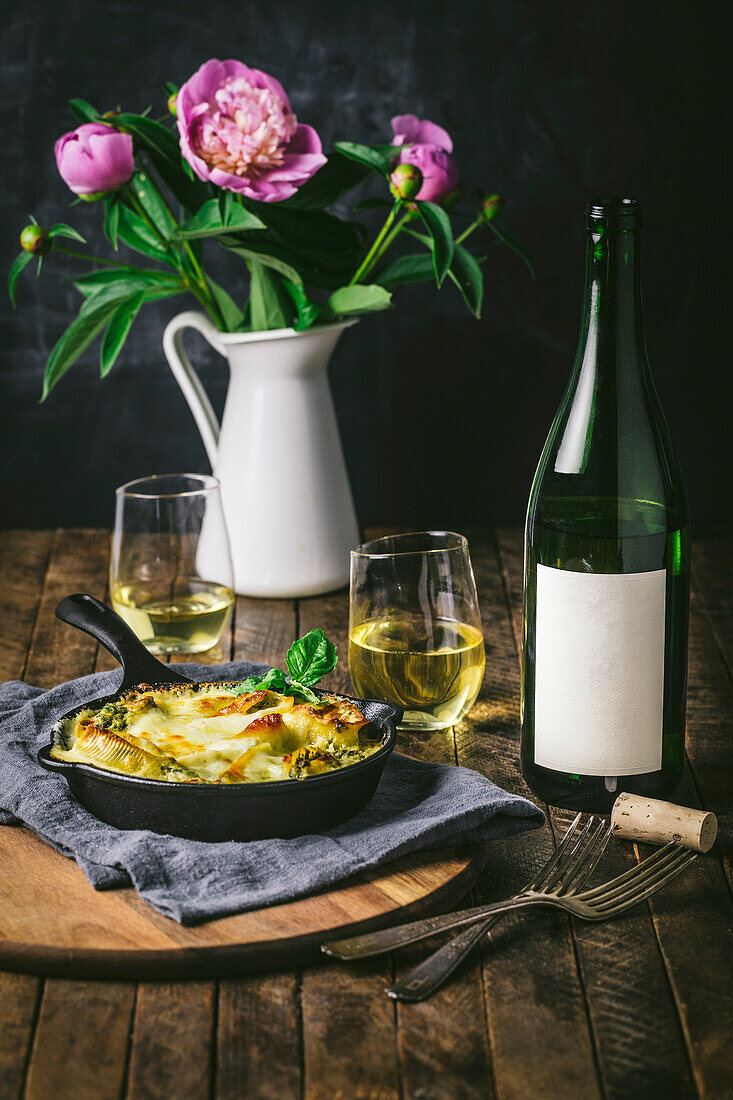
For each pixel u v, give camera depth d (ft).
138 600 3.75
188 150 3.56
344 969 2.26
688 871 2.60
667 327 5.08
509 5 4.77
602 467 2.82
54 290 5.02
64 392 5.13
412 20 4.78
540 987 2.21
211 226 3.67
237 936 2.23
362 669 3.20
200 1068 2.01
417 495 5.26
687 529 2.88
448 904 2.43
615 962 2.29
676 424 5.19
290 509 4.15
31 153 4.89
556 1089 1.97
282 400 4.11
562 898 2.42
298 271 3.98
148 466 5.23
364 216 4.93
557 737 2.77
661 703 2.74
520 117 4.88
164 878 2.37
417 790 2.81
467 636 3.20
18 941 2.21
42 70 4.81
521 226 4.98
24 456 5.20
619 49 4.81
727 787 2.97
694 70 4.83
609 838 2.61
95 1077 1.99
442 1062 2.02
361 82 4.84
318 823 2.51
